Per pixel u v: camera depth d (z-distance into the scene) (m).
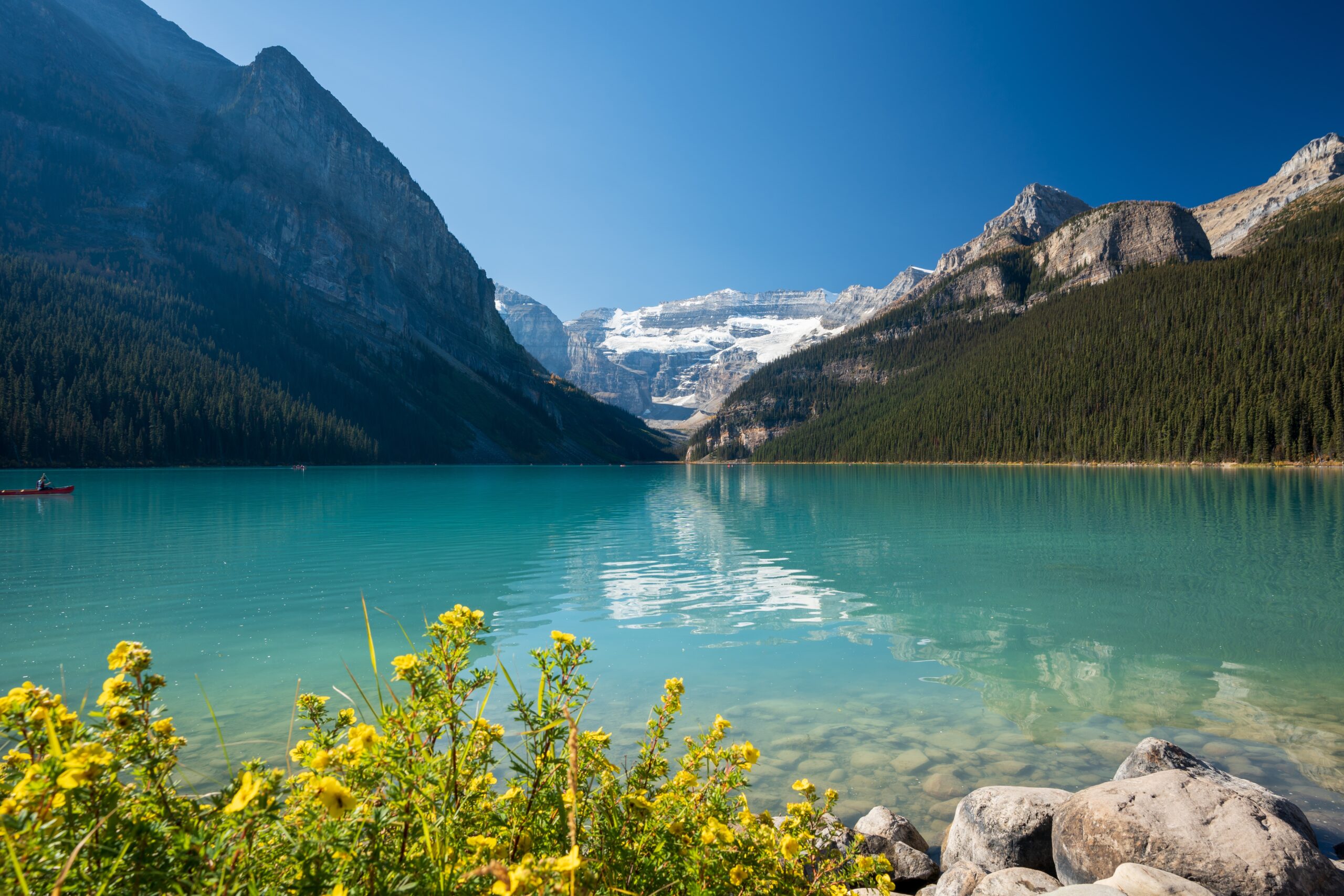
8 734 1.82
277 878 1.83
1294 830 4.39
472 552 21.36
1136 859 4.32
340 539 24.45
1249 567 17.70
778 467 178.88
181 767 5.99
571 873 1.87
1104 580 16.27
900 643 11.03
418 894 1.92
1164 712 8.01
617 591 15.24
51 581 15.88
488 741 2.48
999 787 5.57
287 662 9.67
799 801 5.99
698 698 8.48
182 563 18.70
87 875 1.62
